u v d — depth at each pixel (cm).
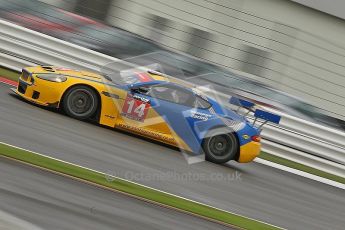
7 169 1884
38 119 2673
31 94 2894
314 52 3862
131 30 4016
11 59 3606
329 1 4288
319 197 2905
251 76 3897
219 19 3975
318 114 3844
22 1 3897
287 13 4297
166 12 4019
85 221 1652
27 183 1812
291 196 2747
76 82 2878
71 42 3897
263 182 2858
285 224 2244
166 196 2125
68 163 2161
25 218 1549
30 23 3884
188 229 1842
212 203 2245
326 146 3488
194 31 3994
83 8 4016
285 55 3878
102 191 1956
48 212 1636
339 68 3859
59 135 2527
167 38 4009
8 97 2930
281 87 3872
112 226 1675
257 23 3925
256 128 3078
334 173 3459
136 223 1753
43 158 2116
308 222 2378
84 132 2712
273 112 3528
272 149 3456
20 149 2142
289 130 3522
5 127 2388
